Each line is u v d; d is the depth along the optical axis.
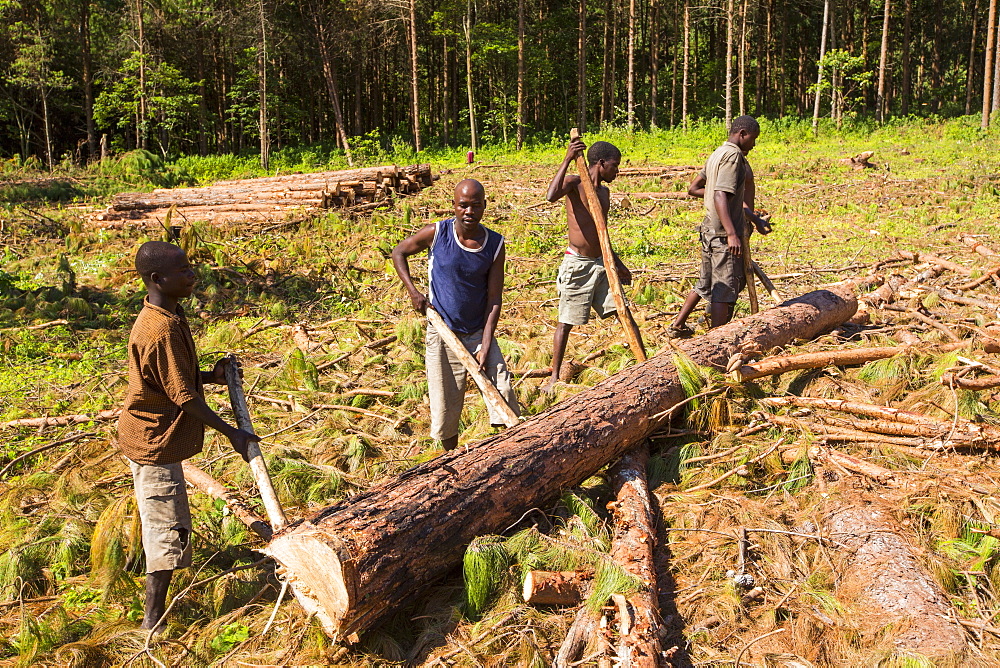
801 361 4.95
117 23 33.62
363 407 5.54
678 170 18.28
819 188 15.27
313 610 2.86
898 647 2.71
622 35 44.62
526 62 36.06
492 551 3.07
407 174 15.20
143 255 2.89
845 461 3.93
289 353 6.25
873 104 43.75
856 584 3.11
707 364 4.87
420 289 8.84
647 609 2.85
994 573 3.09
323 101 43.84
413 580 2.96
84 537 3.70
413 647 2.93
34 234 12.34
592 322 7.11
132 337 2.91
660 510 3.82
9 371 6.35
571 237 5.36
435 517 3.04
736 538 3.47
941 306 6.83
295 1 32.50
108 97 31.19
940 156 19.03
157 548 3.04
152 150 35.50
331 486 4.18
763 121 28.59
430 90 41.28
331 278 9.49
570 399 4.09
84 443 4.84
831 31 37.09
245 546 3.64
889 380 4.89
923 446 4.06
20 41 31.20
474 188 3.81
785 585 3.18
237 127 42.16
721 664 2.76
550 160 25.16
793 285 8.25
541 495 3.51
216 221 12.81
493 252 3.95
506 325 7.29
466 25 32.53
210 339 7.24
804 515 3.66
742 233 5.87
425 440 4.86
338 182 13.51
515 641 2.88
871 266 8.73
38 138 34.44
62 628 3.05
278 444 4.74
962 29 47.66
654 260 9.96
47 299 8.35
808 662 2.73
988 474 3.76
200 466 4.42
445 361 4.09
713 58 44.06
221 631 3.07
